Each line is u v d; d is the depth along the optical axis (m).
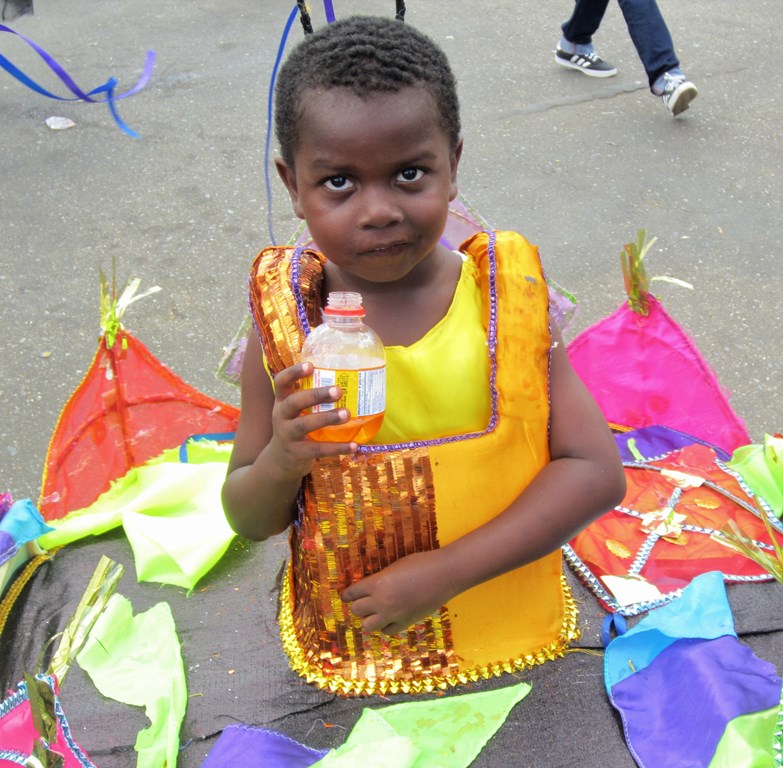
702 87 4.80
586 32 4.90
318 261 1.50
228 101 4.73
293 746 1.52
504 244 1.47
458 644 1.62
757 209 3.81
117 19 5.70
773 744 1.42
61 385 2.92
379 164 1.21
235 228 3.75
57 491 2.12
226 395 2.87
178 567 1.93
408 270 1.31
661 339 2.26
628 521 2.00
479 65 5.07
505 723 1.58
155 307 3.28
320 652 1.62
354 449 1.25
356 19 1.27
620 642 1.66
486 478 1.47
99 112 4.62
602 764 1.52
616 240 3.60
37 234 3.71
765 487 2.10
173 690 1.64
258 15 5.71
